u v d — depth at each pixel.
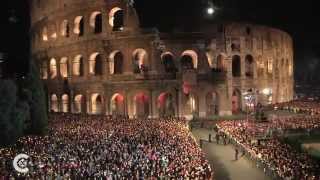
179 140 54.72
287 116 88.06
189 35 93.38
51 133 65.69
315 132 68.50
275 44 113.00
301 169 42.53
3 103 62.03
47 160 41.91
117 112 97.44
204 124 84.88
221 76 94.12
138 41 92.25
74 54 102.94
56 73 109.12
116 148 47.81
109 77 95.31
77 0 100.94
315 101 109.19
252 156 53.41
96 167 39.16
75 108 103.50
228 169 51.16
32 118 68.75
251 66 104.38
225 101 95.62
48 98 111.06
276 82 113.56
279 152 50.25
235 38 99.19
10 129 60.69
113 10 95.88
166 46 92.81
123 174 37.44
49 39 110.94
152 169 39.69
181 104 90.00
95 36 97.31
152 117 89.75
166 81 90.06
